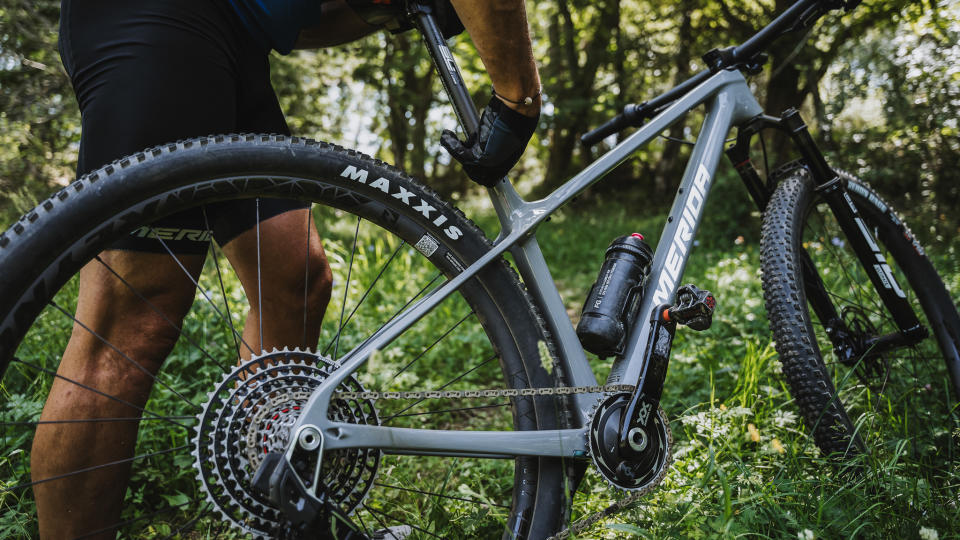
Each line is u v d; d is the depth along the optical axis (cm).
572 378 143
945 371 213
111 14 124
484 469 203
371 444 119
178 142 116
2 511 172
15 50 528
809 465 164
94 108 122
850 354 191
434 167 1881
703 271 520
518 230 143
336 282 409
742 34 1102
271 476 109
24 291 103
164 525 182
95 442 127
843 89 683
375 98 1491
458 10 123
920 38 624
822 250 252
